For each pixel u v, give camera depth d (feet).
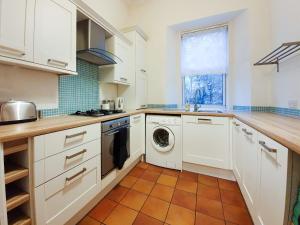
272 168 2.84
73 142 3.84
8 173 2.77
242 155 4.97
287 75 5.70
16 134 2.64
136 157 7.33
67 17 4.60
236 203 4.98
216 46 8.96
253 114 6.05
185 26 9.14
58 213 3.45
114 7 8.59
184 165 7.32
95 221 4.25
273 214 2.76
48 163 3.22
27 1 3.62
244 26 7.58
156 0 9.31
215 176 6.76
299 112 4.99
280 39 6.05
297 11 4.99
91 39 5.62
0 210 2.51
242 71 7.81
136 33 8.46
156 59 9.39
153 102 9.59
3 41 3.21
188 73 9.63
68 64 4.67
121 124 6.03
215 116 6.53
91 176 4.47
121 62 7.50
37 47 3.85
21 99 4.43
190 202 5.04
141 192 5.57
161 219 4.33
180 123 7.10
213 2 8.02
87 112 5.99
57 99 5.43
